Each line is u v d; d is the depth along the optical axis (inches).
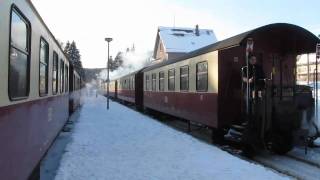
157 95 843.4
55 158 374.9
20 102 194.2
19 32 190.1
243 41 429.1
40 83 269.3
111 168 329.4
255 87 419.2
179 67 655.1
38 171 279.6
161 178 294.0
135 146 445.7
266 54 460.4
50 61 337.7
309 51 473.1
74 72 988.6
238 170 317.4
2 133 156.9
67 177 297.3
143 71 1055.6
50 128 340.8
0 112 152.9
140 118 845.8
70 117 848.3
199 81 550.6
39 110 264.5
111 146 446.3
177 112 670.5
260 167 331.6
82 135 543.2
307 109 441.7
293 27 440.5
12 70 173.9
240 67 481.1
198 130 667.4
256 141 416.5
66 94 616.7
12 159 177.3
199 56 547.8
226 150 453.1
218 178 291.3
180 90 649.0
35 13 238.5
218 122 476.1
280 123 425.4
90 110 1140.5
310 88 459.8
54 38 373.7
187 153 398.6
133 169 325.4
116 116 901.8
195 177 295.7
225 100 478.0
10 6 165.0
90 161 358.9
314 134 446.9
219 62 475.5
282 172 341.1
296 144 428.5
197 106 557.3
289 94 436.1
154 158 372.5
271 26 435.2
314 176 328.5
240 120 478.9
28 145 220.1
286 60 470.3
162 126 668.7
